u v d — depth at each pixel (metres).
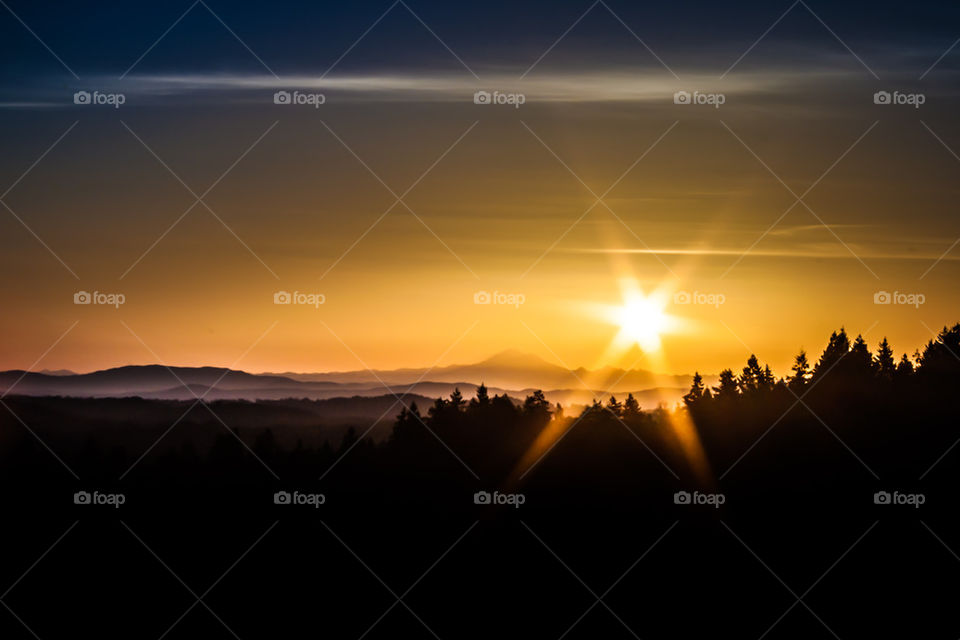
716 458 45.44
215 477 48.47
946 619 37.03
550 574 40.75
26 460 49.09
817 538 40.69
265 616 42.69
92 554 45.28
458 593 41.88
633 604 39.72
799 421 46.94
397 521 44.78
